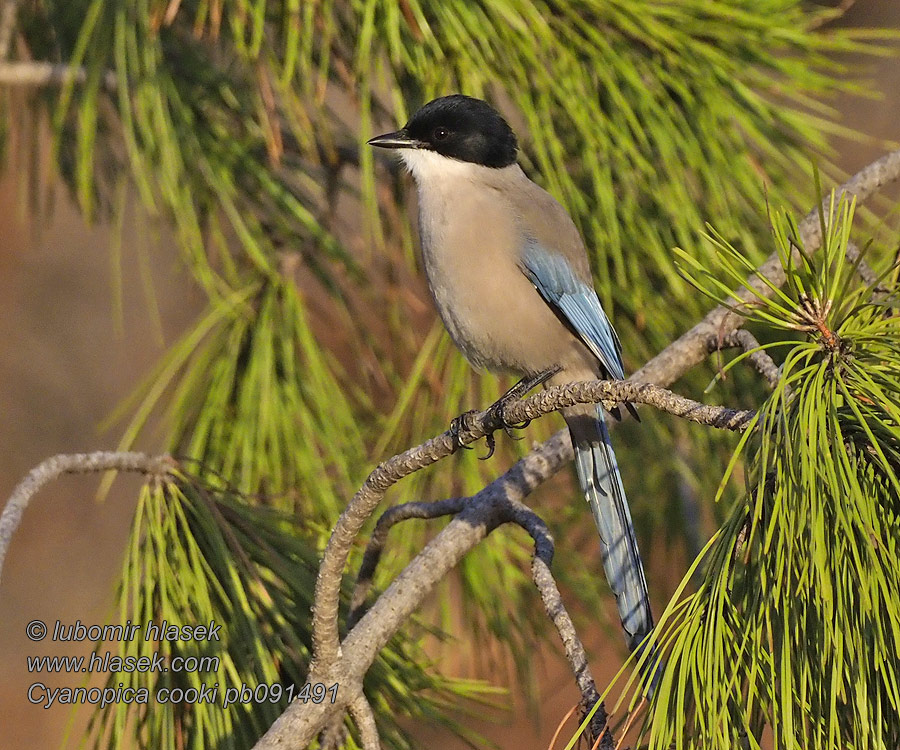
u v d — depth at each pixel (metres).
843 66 7.36
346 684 5.82
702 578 4.70
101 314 18.09
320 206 8.72
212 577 6.04
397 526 7.76
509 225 8.00
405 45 6.96
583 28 7.10
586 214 7.48
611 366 7.80
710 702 4.29
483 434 6.45
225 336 8.05
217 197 8.38
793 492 4.23
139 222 8.11
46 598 16.80
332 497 7.68
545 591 5.83
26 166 10.19
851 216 4.96
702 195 7.51
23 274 17.92
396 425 8.09
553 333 8.23
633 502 9.35
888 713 4.47
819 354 4.81
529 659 8.08
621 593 7.11
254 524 6.50
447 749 12.96
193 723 5.88
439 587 8.33
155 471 6.33
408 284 9.79
